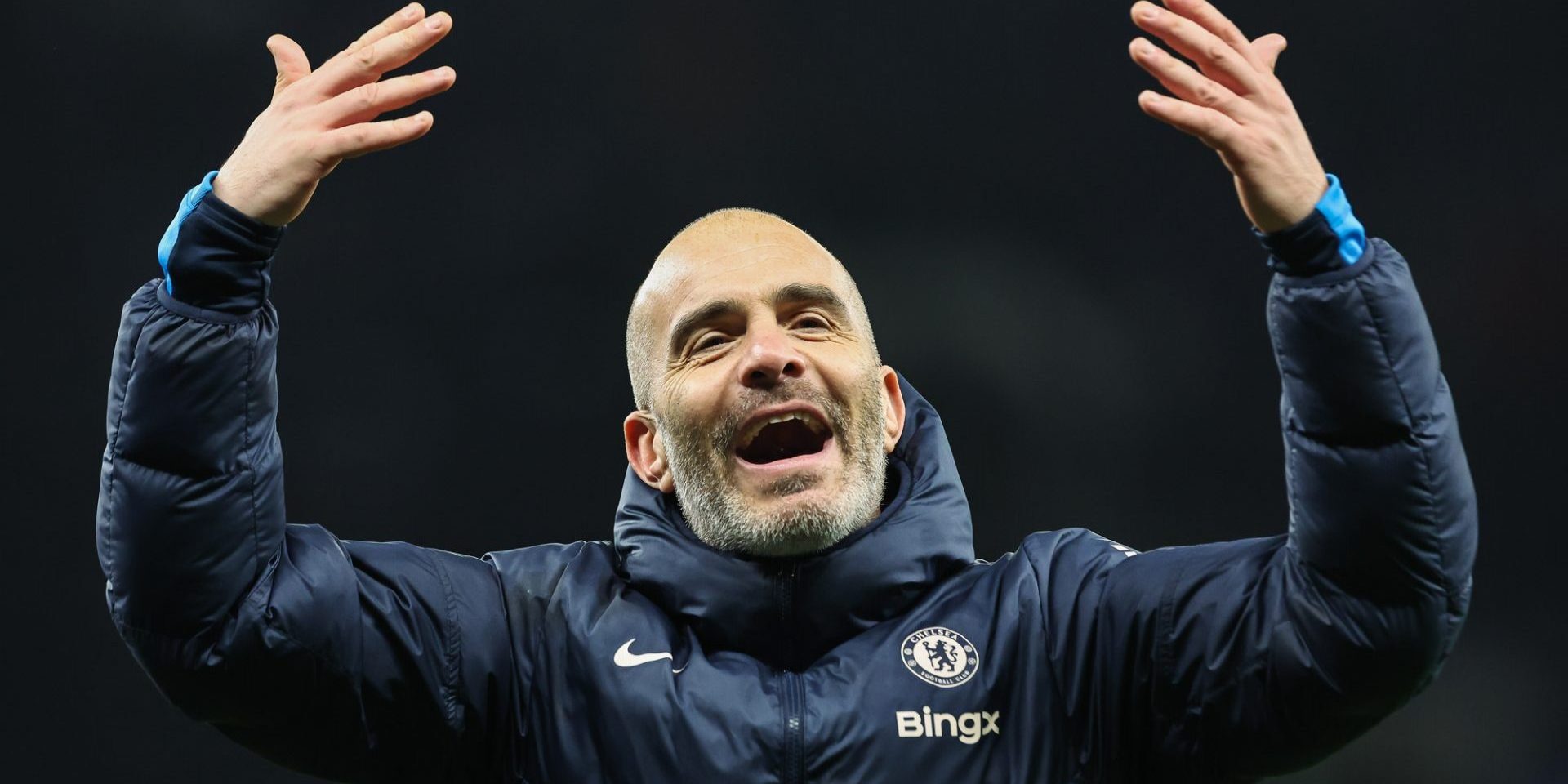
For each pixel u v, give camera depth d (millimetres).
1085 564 10516
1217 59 8953
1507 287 27469
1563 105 27594
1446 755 25844
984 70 28406
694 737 9805
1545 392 27172
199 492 9312
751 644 10516
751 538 10531
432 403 26484
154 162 26203
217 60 26453
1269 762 9703
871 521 10922
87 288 25750
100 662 24406
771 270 11102
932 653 10148
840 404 10805
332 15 26844
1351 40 28062
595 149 27750
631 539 10914
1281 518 26766
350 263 26766
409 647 10047
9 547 24781
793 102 28250
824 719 9836
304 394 26266
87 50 26234
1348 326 8852
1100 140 28219
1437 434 8898
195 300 9305
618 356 26938
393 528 26016
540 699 10336
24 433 25234
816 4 28375
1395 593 8953
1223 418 27188
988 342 27703
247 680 9602
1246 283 27547
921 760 9805
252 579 9562
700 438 10758
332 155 9219
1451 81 27875
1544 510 26969
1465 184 27734
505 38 27766
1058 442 27391
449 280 26969
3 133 25938
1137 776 10133
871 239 28172
